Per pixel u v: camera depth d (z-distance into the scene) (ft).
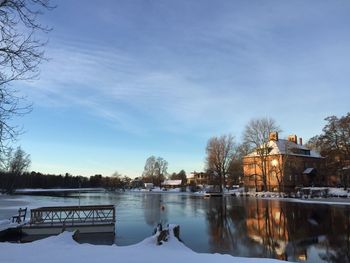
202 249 76.02
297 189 284.41
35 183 574.97
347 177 250.98
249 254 71.10
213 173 370.53
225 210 164.04
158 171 607.37
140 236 93.20
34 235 95.71
